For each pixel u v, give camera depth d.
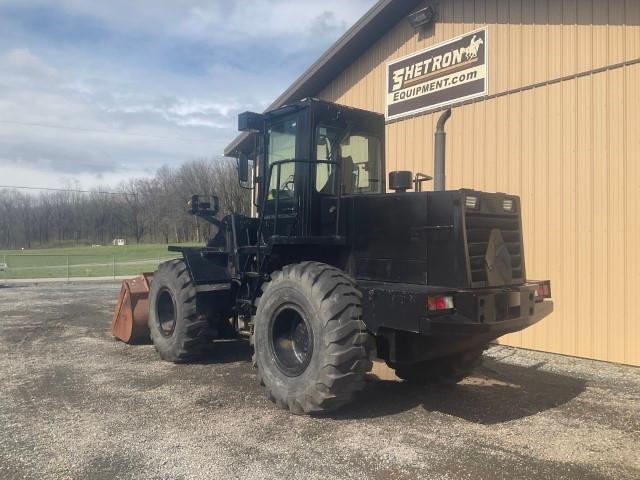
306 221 5.36
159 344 6.72
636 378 6.04
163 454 3.80
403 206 4.75
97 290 17.14
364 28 9.67
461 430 4.34
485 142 8.18
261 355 5.02
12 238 88.25
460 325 4.13
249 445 3.97
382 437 4.16
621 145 6.68
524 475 3.52
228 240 6.64
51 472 3.53
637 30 6.56
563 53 7.27
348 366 4.36
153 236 90.00
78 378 5.87
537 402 5.13
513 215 4.95
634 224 6.55
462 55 8.50
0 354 7.12
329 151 5.57
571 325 7.12
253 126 6.07
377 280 4.90
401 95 9.55
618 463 3.74
